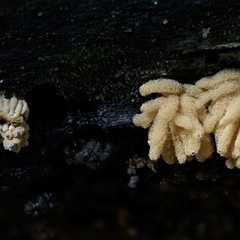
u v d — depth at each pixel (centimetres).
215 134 8
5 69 8
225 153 8
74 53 8
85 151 9
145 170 9
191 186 9
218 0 8
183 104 8
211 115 8
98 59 8
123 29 8
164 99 8
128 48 8
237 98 8
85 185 9
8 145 8
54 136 9
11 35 8
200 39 8
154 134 8
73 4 8
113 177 9
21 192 9
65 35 8
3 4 8
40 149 9
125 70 8
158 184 9
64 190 9
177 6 8
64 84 8
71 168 9
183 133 8
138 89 8
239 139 8
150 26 8
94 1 8
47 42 8
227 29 8
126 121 9
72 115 9
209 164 9
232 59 8
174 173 9
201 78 8
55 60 8
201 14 8
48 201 9
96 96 9
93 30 8
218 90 8
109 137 9
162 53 8
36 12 8
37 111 9
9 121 8
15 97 8
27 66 8
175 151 8
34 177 9
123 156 9
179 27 8
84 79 8
